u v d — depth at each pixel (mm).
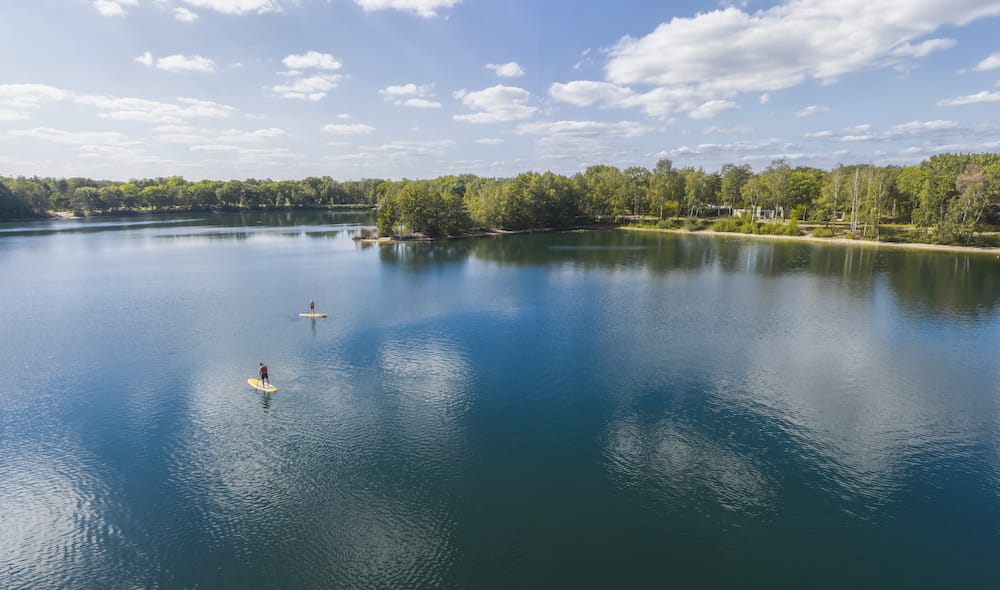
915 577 33875
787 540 37125
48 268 142875
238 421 53594
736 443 49438
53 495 42312
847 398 58750
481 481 43781
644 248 190000
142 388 61531
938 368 67375
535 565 34938
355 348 74625
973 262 145250
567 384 62500
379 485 43281
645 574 34125
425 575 34188
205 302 102375
